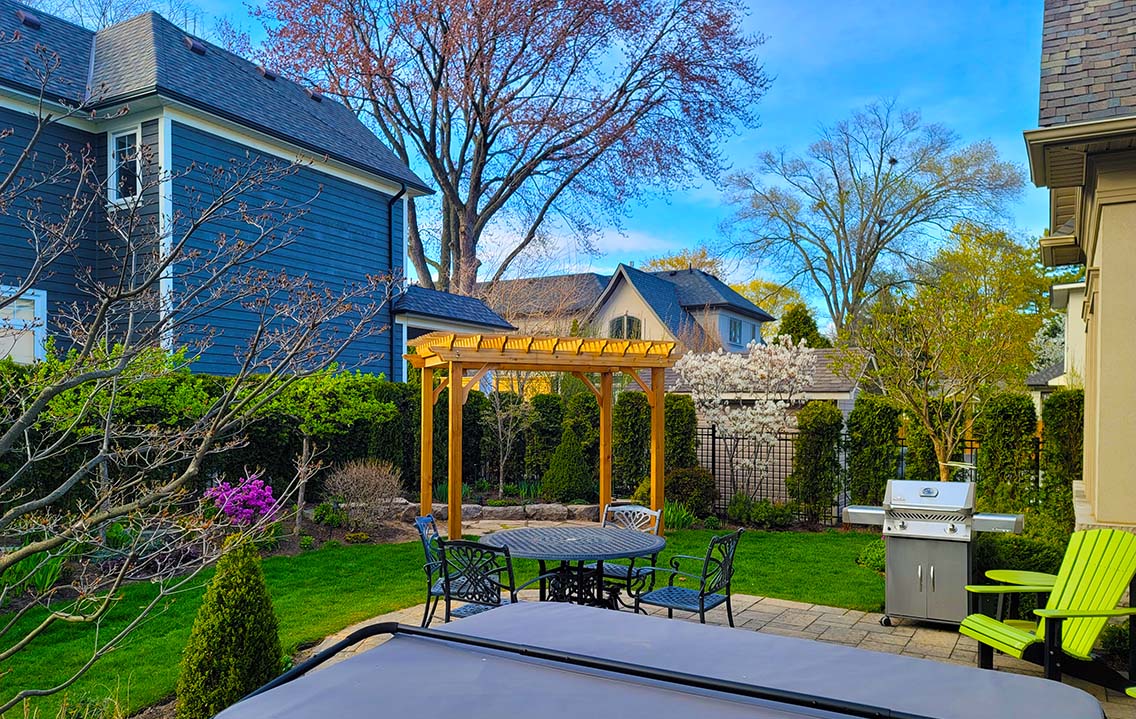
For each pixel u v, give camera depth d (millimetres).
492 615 2477
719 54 21984
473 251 23188
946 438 9594
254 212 12531
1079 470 9852
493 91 21672
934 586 6113
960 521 6027
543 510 11969
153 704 4762
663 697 1803
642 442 13242
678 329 29281
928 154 28734
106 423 3650
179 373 9117
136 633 6141
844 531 11281
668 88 22500
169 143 11578
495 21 19719
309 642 5852
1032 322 22781
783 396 12742
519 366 9398
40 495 7605
